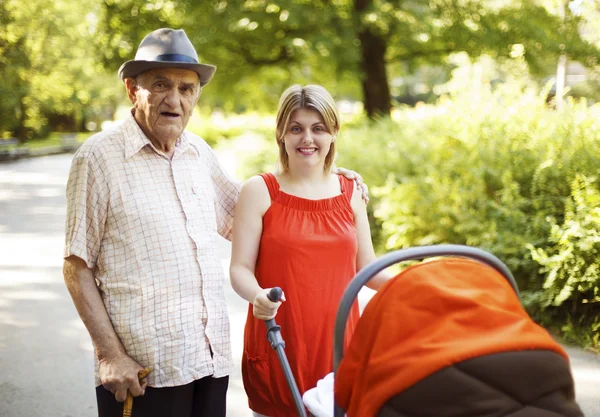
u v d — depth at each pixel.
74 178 2.31
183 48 2.39
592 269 4.81
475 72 7.82
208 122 23.36
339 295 2.69
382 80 15.15
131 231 2.31
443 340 1.62
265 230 2.69
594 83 14.30
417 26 13.47
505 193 5.73
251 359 2.73
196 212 2.45
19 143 32.09
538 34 13.16
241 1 13.81
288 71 16.38
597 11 10.33
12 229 9.84
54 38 30.81
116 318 2.30
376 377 1.67
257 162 11.67
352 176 2.86
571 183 5.36
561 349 1.64
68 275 2.30
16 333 5.42
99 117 50.12
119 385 2.22
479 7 13.60
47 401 4.18
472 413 1.55
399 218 6.84
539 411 1.59
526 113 6.75
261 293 2.35
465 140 6.92
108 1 15.01
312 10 13.34
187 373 2.34
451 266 1.79
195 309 2.37
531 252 5.09
